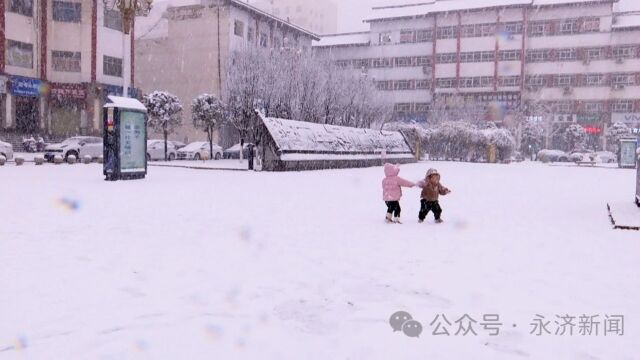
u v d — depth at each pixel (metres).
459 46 62.06
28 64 37.66
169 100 33.38
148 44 51.47
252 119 29.67
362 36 68.81
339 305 4.21
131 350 3.23
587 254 6.24
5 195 11.45
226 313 3.97
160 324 3.70
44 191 12.44
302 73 32.41
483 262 5.78
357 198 12.46
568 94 59.47
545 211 10.46
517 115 57.69
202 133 49.47
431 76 63.78
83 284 4.64
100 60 40.31
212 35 49.12
